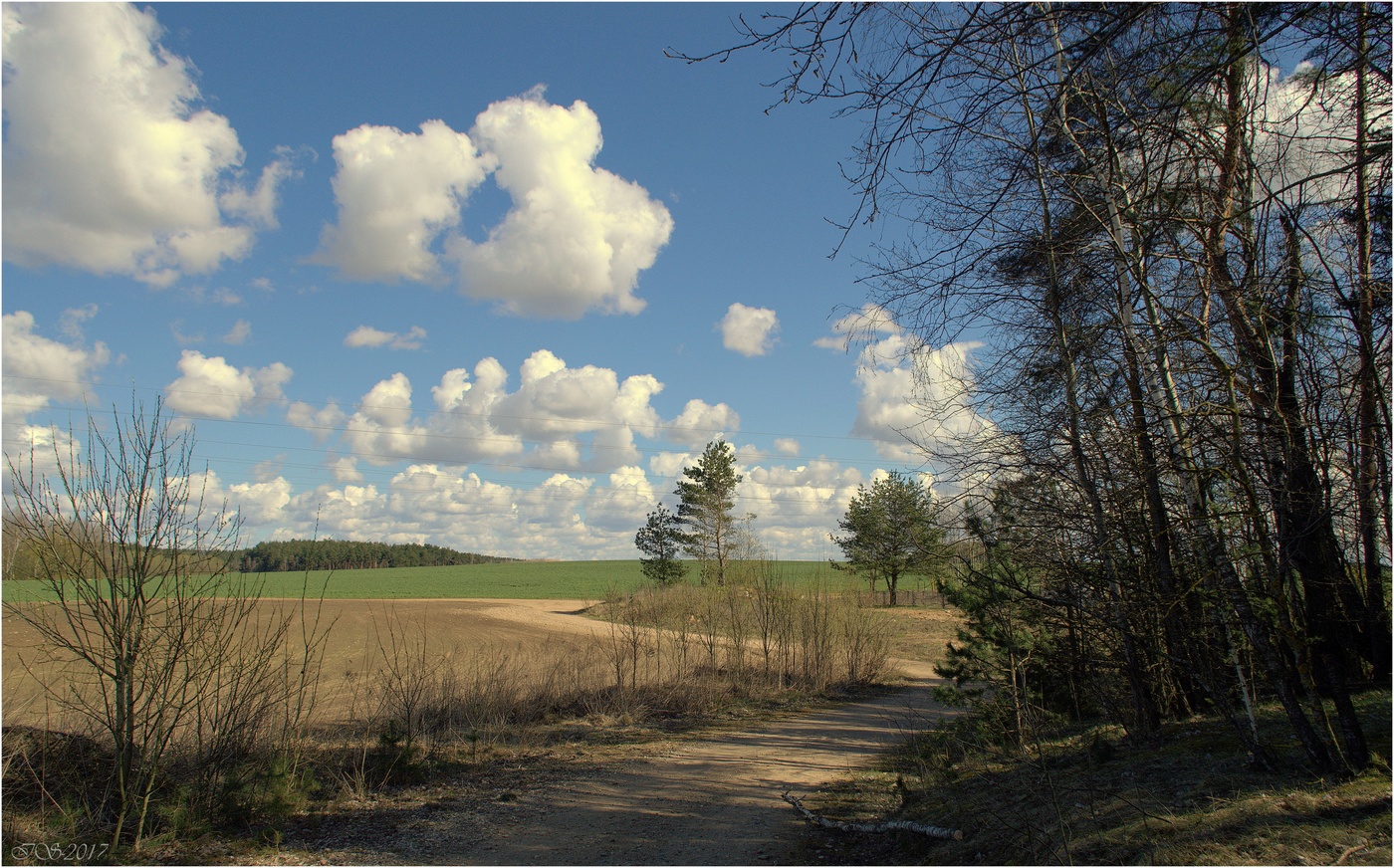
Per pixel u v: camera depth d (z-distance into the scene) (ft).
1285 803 15.24
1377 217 17.61
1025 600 26.66
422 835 23.29
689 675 59.67
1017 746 28.89
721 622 72.23
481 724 42.60
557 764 34.65
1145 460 21.53
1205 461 18.72
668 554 181.06
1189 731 24.72
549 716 48.19
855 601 79.66
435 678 45.11
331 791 27.94
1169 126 15.72
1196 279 18.30
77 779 22.11
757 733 45.21
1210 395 19.20
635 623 66.18
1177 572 21.62
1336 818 13.93
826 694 64.59
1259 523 16.79
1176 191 17.51
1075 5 13.56
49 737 23.17
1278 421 16.35
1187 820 15.84
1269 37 13.46
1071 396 24.09
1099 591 24.29
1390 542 16.06
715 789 29.94
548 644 77.20
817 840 22.47
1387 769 15.78
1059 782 21.98
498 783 30.53
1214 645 22.26
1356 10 12.90
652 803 27.58
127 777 21.85
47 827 20.20
